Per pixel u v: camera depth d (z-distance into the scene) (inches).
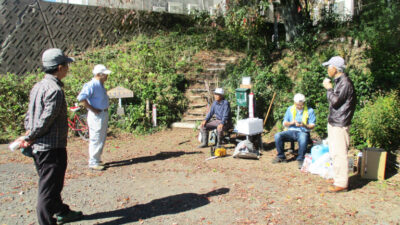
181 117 382.3
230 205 165.0
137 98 377.1
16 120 336.2
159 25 555.8
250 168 231.0
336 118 179.3
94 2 534.0
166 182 201.3
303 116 240.1
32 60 428.5
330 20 471.2
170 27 565.3
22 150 127.3
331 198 173.8
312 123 238.4
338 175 181.6
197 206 163.8
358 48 374.6
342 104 177.2
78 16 480.4
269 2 422.9
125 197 176.1
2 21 417.1
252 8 436.1
